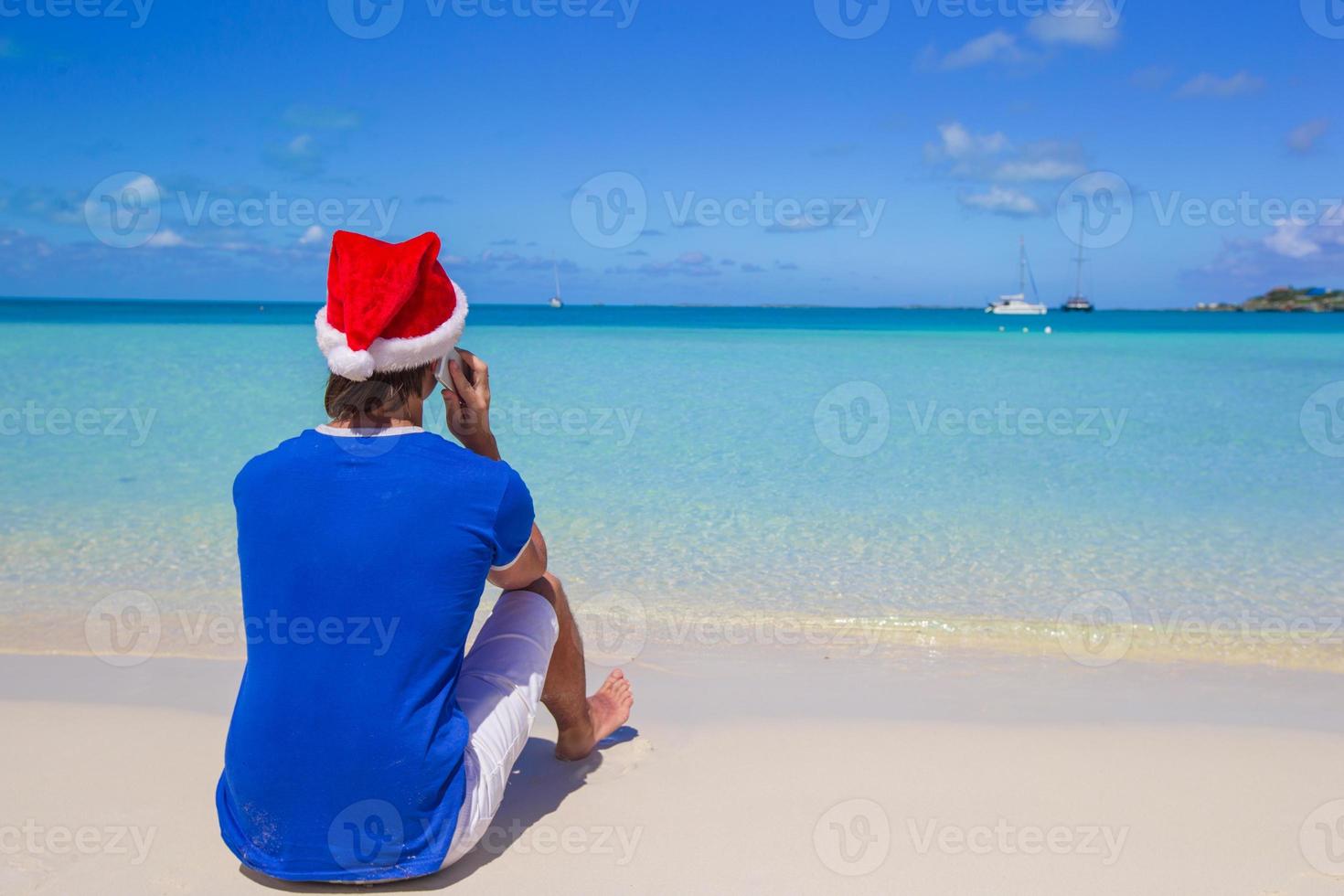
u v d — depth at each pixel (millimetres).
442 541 1782
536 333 33250
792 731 2832
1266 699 3143
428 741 1797
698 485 6754
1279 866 2041
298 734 1760
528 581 2119
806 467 7488
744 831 2199
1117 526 5605
